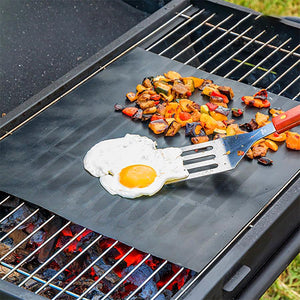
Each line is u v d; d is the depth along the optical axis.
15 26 1.47
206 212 1.00
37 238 1.06
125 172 1.03
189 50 1.38
